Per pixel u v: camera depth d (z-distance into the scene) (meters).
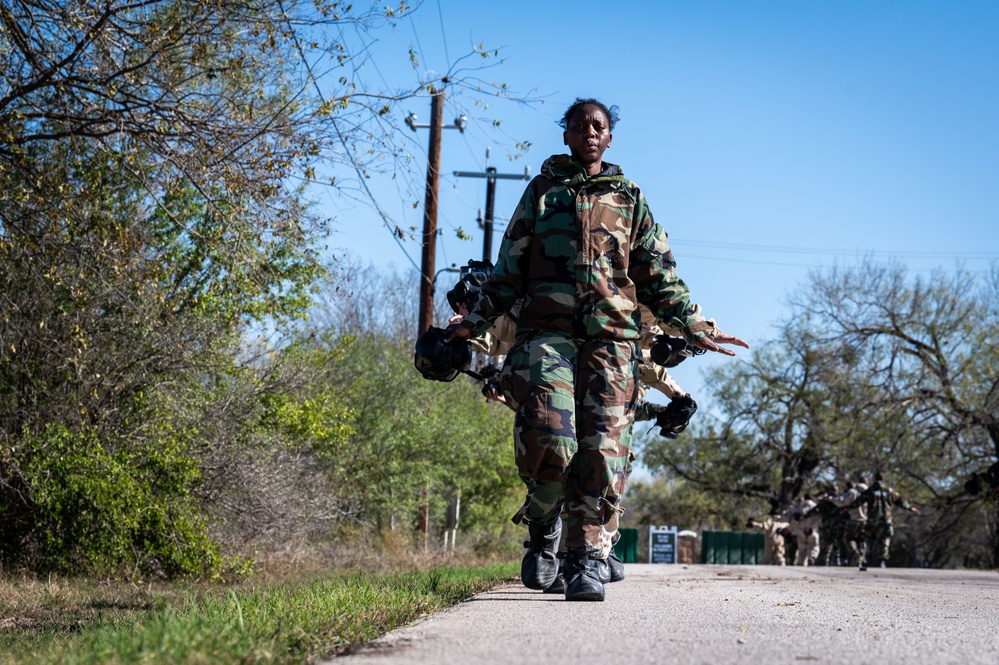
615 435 5.48
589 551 5.55
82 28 9.95
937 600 6.91
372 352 20.06
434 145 20.53
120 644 3.35
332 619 4.49
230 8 10.40
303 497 14.42
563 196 5.61
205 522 12.16
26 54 10.11
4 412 11.80
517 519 5.86
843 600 6.50
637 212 5.74
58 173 11.05
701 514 54.59
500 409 23.78
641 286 5.82
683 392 7.86
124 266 11.14
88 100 10.59
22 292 11.65
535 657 3.35
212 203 10.62
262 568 13.00
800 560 30.72
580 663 3.23
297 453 14.95
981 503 34.25
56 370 11.92
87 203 11.20
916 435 34.00
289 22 10.48
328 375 17.19
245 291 11.34
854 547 19.42
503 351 7.03
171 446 11.84
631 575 11.45
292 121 10.70
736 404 44.78
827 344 35.16
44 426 11.66
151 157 11.04
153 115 10.60
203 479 12.29
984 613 5.67
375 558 16.16
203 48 10.35
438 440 20.14
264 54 10.92
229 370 13.27
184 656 3.16
